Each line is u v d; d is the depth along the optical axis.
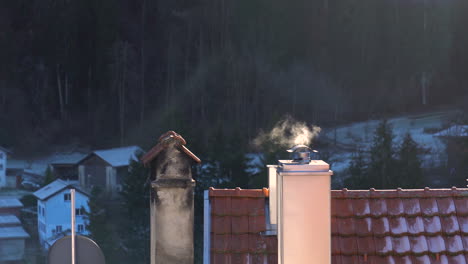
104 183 179.75
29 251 144.25
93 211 120.69
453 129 198.38
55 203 149.25
